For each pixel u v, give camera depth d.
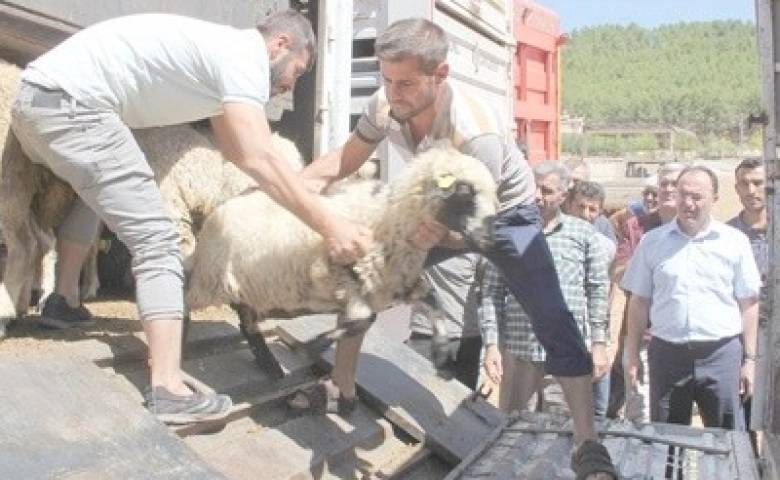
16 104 3.66
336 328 3.90
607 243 6.86
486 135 3.82
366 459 4.29
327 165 4.23
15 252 4.16
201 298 4.23
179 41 3.62
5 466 2.79
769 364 4.28
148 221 3.66
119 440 3.12
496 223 3.92
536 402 6.45
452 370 6.10
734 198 25.02
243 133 3.55
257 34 3.71
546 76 11.21
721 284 5.48
